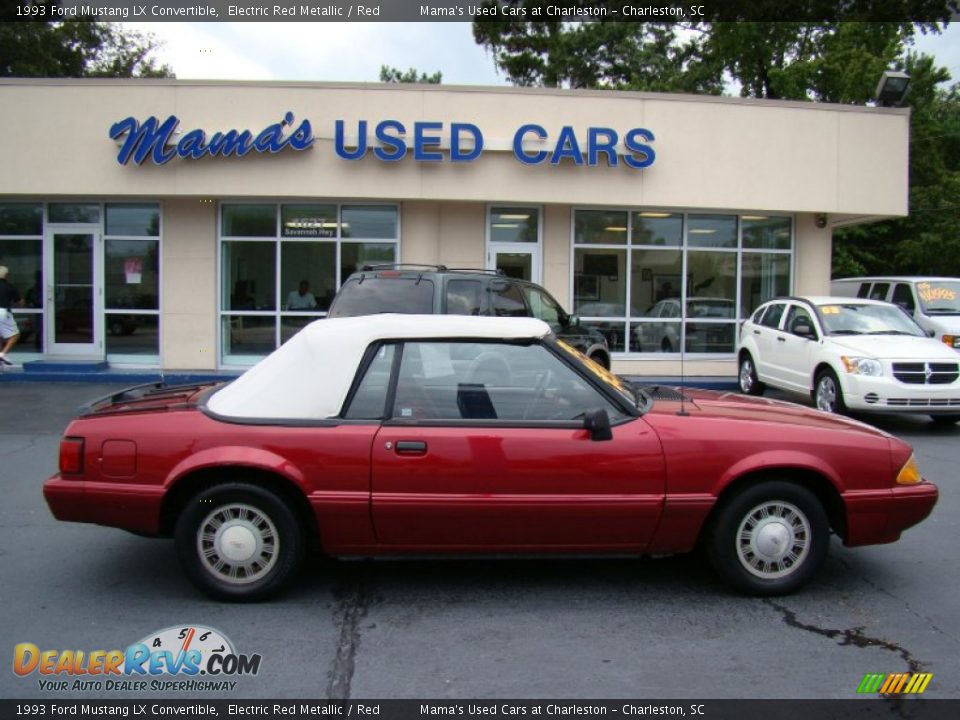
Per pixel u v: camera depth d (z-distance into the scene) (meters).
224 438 4.15
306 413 4.23
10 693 3.37
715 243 15.22
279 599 4.34
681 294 15.16
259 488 4.17
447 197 13.61
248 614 4.14
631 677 3.50
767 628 4.02
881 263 28.41
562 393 4.37
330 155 13.45
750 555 4.37
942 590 4.57
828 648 3.80
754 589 4.37
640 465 4.20
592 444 4.19
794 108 14.33
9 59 25.89
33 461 7.73
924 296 14.09
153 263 14.41
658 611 4.23
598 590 4.52
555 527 4.21
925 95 28.25
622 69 36.00
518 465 4.15
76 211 14.36
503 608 4.25
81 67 28.81
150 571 4.77
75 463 4.20
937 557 5.16
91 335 14.50
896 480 4.41
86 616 4.11
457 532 4.20
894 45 26.59
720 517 4.32
